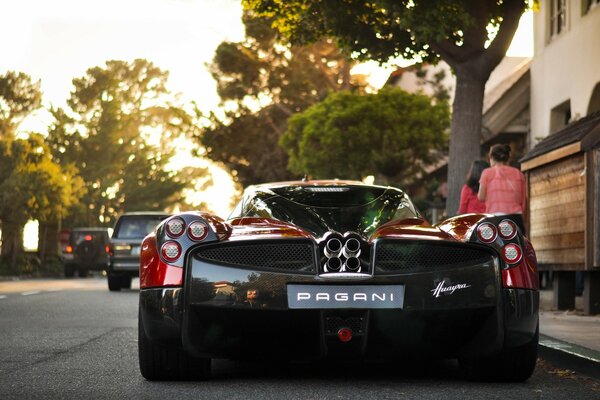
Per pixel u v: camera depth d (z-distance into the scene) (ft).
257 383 18.49
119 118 237.04
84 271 114.83
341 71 153.69
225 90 153.38
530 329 18.15
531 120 73.67
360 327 17.35
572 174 34.83
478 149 49.44
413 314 17.34
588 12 60.75
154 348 18.33
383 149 88.84
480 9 48.70
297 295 17.28
